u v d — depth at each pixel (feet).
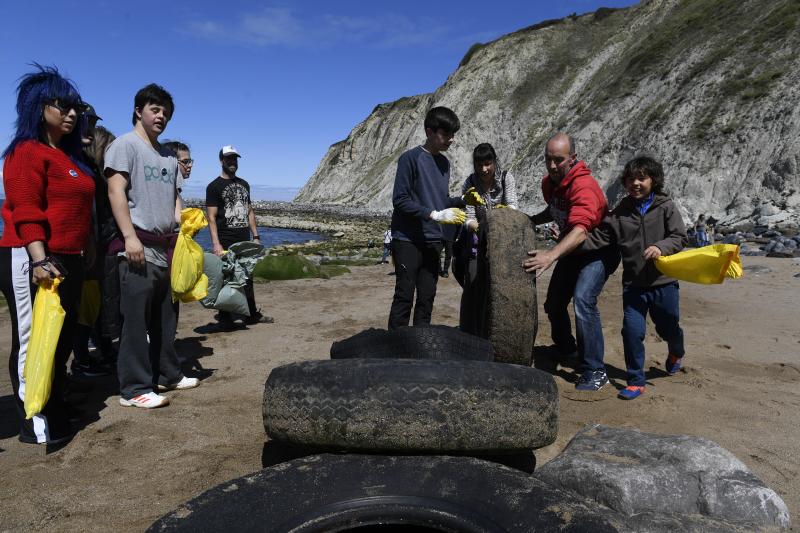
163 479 9.85
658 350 18.43
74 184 11.16
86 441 11.32
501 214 13.87
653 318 14.88
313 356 17.99
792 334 20.62
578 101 175.32
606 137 141.90
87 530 8.36
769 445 11.09
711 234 71.00
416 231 15.20
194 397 14.08
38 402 10.05
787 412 12.89
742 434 11.63
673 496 8.38
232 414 12.90
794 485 9.55
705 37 137.18
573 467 8.87
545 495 7.41
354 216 199.72
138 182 12.84
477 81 220.43
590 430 10.38
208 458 10.64
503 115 203.41
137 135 13.00
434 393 8.48
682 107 121.29
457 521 7.29
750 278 35.42
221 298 21.15
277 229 157.07
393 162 257.75
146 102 12.89
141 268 12.96
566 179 14.47
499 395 8.63
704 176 104.53
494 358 13.00
